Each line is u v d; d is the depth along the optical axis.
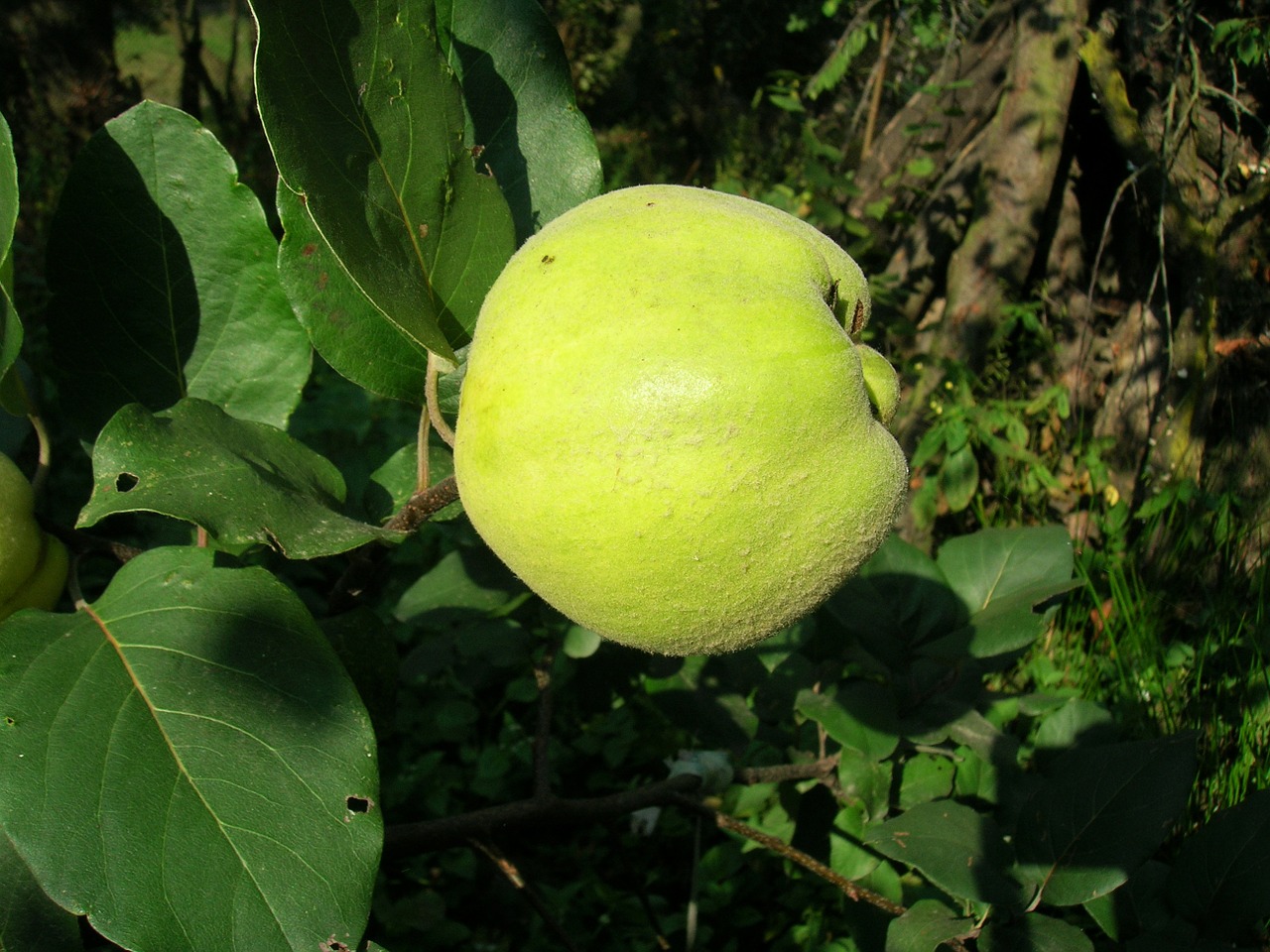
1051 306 0.90
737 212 0.22
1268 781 0.48
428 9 0.21
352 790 0.20
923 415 0.86
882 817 0.33
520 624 0.44
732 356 0.19
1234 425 0.77
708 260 0.20
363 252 0.21
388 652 0.30
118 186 0.26
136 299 0.26
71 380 0.26
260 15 0.19
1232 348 0.76
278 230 0.83
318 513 0.22
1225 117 0.83
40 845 0.19
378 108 0.21
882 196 0.99
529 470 0.20
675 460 0.19
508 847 0.67
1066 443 0.87
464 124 0.24
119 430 0.21
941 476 0.82
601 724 0.67
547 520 0.20
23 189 1.50
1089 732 0.37
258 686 0.21
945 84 0.92
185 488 0.20
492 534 0.22
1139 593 0.68
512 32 0.26
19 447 0.28
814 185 1.01
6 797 0.19
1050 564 0.37
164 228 0.26
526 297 0.21
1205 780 0.52
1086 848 0.28
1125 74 0.84
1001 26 0.91
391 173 0.21
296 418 0.88
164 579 0.22
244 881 0.19
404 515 0.24
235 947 0.19
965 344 0.85
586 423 0.20
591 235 0.21
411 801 0.65
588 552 0.20
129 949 0.18
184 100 2.15
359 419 0.89
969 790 0.38
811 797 0.42
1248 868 0.28
